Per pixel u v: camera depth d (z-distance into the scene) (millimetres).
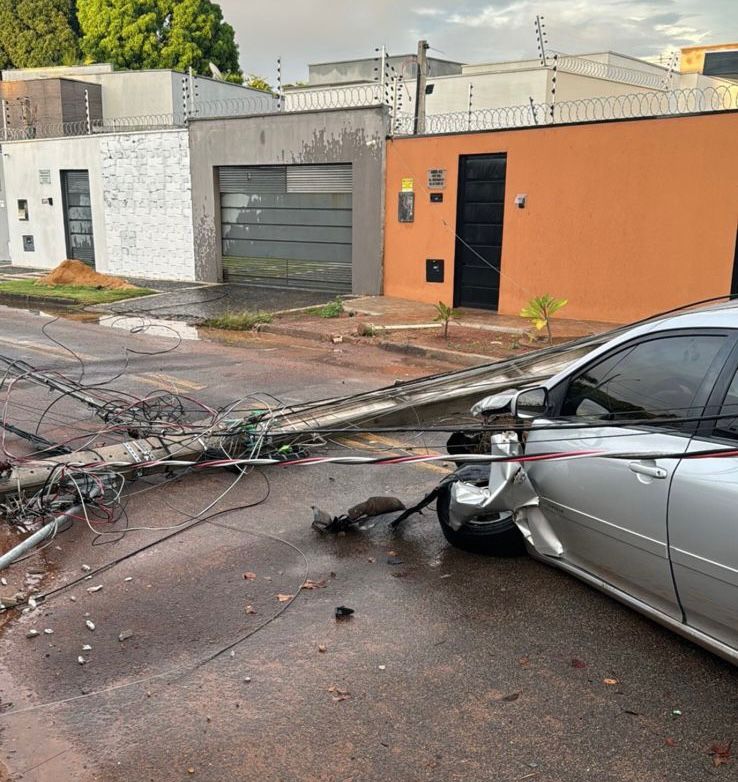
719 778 3186
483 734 3484
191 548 5473
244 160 19859
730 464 3467
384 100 17531
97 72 31453
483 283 16109
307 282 19688
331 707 3691
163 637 4320
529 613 4512
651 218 13523
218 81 31750
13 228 26578
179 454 6809
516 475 4703
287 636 4316
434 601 4676
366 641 4258
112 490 6461
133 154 22250
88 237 24531
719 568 3473
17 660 4125
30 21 42594
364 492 6586
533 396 4605
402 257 17328
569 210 14414
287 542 5562
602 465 4121
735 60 19594
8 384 9867
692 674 3881
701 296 13227
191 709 3691
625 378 4242
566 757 3328
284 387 10109
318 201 18984
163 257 22406
